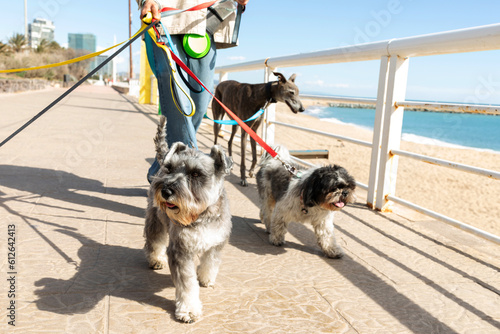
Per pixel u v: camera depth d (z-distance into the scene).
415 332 2.54
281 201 3.89
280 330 2.48
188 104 4.47
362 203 5.45
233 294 2.89
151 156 7.46
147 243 3.21
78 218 4.12
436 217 4.24
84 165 6.43
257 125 6.63
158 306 2.67
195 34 4.35
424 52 4.36
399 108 4.86
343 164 11.27
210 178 2.74
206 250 2.80
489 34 3.56
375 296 2.98
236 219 4.65
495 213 8.23
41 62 34.72
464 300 2.98
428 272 3.43
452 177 11.80
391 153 4.94
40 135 9.11
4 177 5.42
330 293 2.99
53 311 2.50
